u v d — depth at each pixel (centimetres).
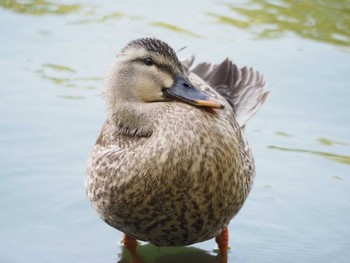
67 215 1195
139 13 1736
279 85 1491
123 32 1653
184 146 911
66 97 1466
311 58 1573
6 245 1127
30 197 1223
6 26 1672
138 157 934
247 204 1230
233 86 1260
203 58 1551
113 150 966
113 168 956
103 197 977
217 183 932
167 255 1145
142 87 973
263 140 1367
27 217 1184
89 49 1602
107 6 1767
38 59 1571
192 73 1191
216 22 1700
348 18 1722
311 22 1706
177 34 1644
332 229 1173
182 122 919
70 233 1161
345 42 1631
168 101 974
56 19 1706
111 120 1000
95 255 1120
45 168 1284
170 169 916
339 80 1507
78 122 1396
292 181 1277
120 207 962
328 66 1548
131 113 964
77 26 1680
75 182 1258
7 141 1341
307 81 1503
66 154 1316
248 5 1778
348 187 1259
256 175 1291
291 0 1797
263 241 1155
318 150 1345
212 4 1783
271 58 1567
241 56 1567
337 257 1112
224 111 1034
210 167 920
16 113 1413
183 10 1752
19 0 1773
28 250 1120
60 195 1230
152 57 973
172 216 953
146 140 939
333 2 1780
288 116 1424
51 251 1120
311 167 1309
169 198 932
